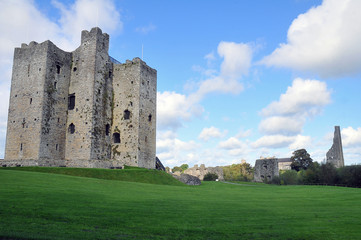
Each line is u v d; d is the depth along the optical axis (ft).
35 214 47.16
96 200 64.49
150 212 55.31
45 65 174.29
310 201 85.15
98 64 185.68
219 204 72.38
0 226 38.70
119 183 111.34
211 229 44.65
